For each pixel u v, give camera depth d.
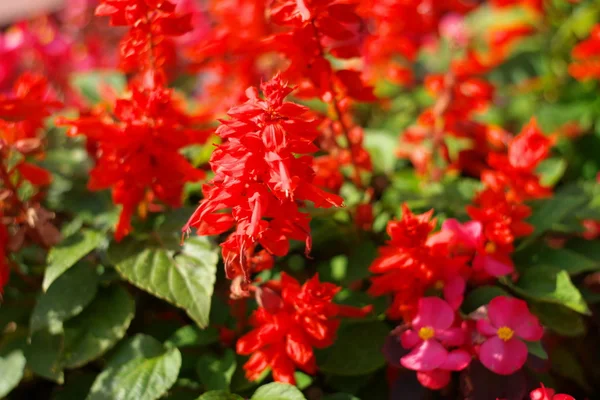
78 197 0.65
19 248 0.57
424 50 0.88
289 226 0.49
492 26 0.86
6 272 0.57
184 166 0.55
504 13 0.93
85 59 0.86
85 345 0.56
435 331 0.53
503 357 0.52
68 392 0.58
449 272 0.55
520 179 0.59
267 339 0.53
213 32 0.71
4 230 0.57
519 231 0.56
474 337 0.54
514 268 0.58
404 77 0.75
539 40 0.87
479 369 0.54
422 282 0.55
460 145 0.73
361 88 0.57
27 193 0.61
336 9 0.53
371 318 0.57
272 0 0.56
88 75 0.77
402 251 0.54
